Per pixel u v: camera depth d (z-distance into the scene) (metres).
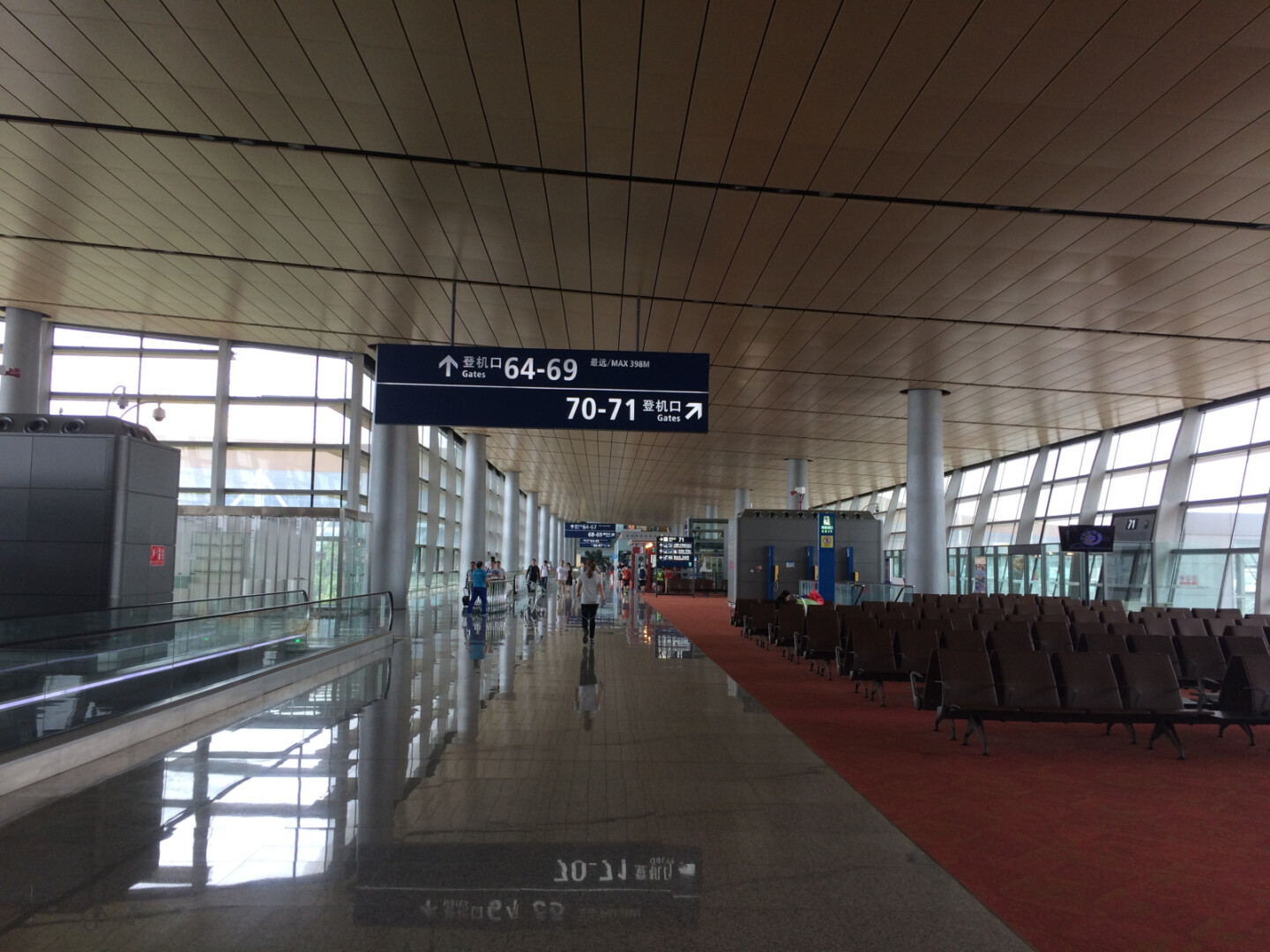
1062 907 4.04
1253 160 9.11
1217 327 15.12
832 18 7.04
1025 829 5.25
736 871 4.42
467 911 3.87
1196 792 6.23
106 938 3.54
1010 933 3.74
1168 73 7.63
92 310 17.08
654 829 5.08
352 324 17.28
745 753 7.15
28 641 6.07
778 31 7.23
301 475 20.34
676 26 7.24
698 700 9.91
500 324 16.59
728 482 46.62
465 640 16.77
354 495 20.44
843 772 6.60
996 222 10.89
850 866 4.54
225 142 9.66
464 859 4.52
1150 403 22.06
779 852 4.73
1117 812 5.66
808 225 11.18
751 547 26.08
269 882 4.16
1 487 10.09
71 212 11.78
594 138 9.16
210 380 19.98
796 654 13.89
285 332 18.42
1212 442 21.92
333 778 6.07
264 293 15.33
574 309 15.40
